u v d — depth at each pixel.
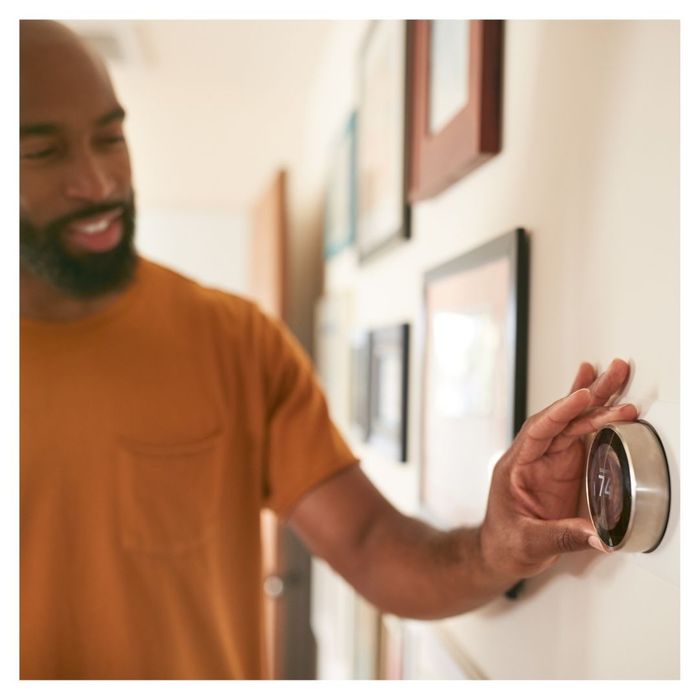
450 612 0.59
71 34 0.62
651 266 0.39
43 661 0.64
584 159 0.47
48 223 0.62
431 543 0.63
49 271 0.63
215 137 2.44
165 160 2.65
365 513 0.73
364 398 1.25
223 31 1.71
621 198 0.42
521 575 0.47
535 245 0.55
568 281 0.50
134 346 0.69
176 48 1.81
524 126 0.58
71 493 0.66
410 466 0.95
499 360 0.60
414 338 0.93
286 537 2.01
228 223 3.33
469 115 0.65
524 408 0.56
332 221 1.74
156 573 0.68
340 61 1.61
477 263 0.65
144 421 0.68
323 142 1.89
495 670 0.62
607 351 0.44
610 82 0.44
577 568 0.48
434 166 0.77
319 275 2.07
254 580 0.77
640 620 0.39
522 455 0.43
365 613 1.17
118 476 0.67
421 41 0.84
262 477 0.79
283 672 1.98
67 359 0.67
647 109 0.40
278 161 2.60
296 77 2.02
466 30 0.67
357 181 1.30
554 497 0.45
